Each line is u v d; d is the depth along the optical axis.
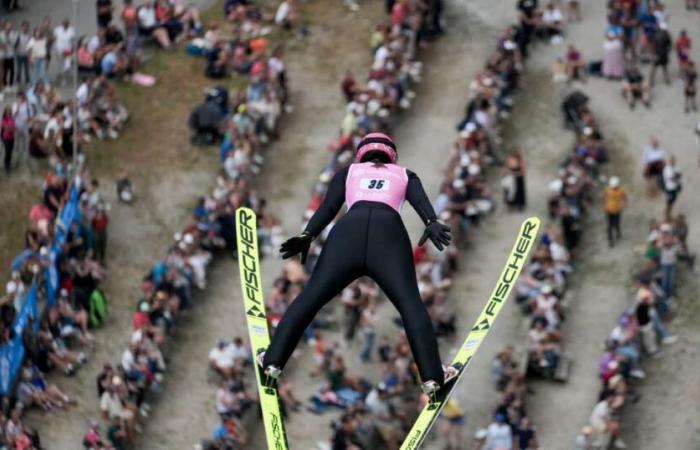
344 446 103.81
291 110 150.12
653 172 139.25
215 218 127.00
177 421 111.25
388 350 115.00
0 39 139.62
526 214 136.00
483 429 110.25
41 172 131.12
